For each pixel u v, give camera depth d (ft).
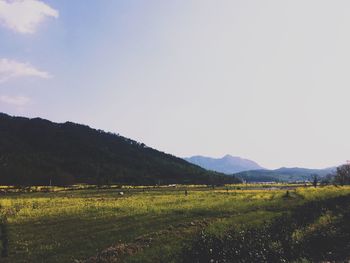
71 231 117.70
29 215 151.53
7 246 98.73
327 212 130.21
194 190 395.34
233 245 80.59
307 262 75.66
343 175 481.46
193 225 121.70
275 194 257.55
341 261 76.54
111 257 86.69
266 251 78.69
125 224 128.77
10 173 632.38
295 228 102.32
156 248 92.58
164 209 165.37
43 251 94.12
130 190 405.18
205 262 76.43
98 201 217.15
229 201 203.41
